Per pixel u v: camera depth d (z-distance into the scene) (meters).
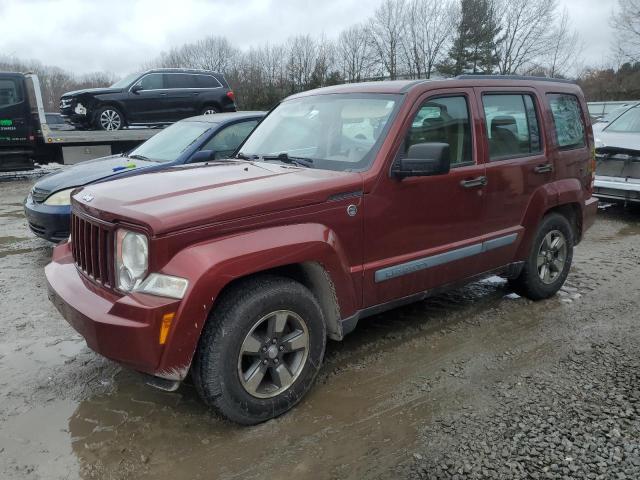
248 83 50.41
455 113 4.09
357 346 4.16
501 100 4.46
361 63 53.03
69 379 3.69
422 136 3.83
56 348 4.15
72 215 3.52
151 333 2.74
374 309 3.72
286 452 2.92
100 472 2.77
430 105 3.91
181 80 14.25
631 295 5.25
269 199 3.07
